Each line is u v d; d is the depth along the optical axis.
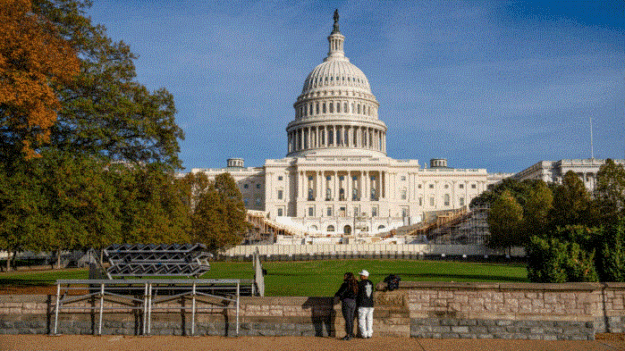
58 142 36.38
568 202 79.00
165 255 26.44
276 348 22.00
